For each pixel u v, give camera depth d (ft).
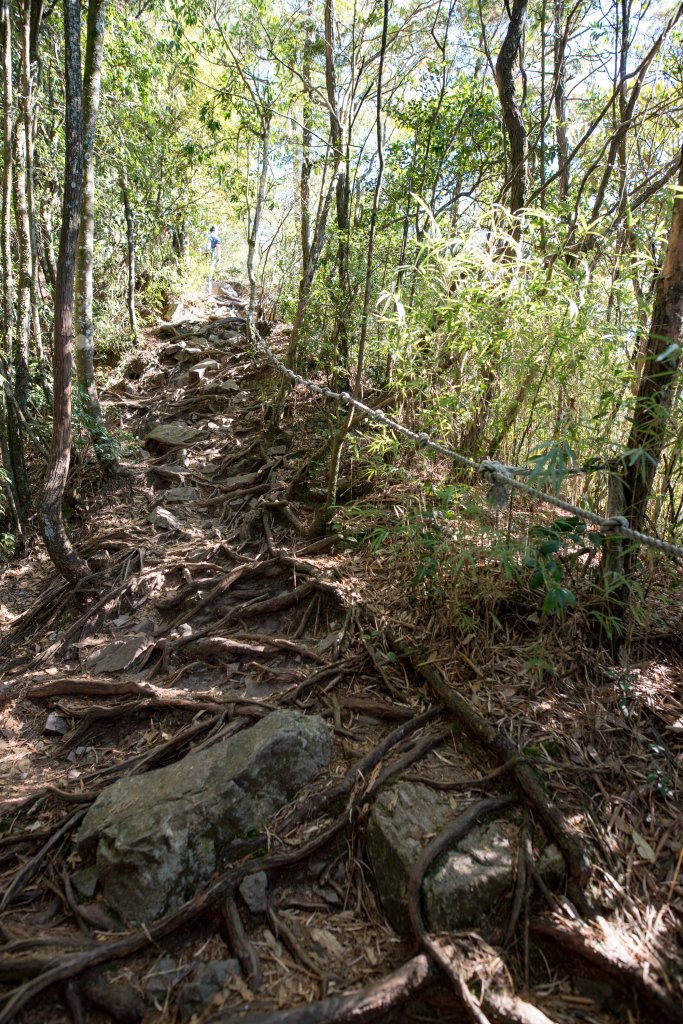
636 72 12.64
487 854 6.97
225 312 33.01
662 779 7.67
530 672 9.00
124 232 28.07
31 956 6.77
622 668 9.00
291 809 8.07
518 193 14.24
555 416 10.90
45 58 20.15
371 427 15.71
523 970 6.34
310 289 19.88
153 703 10.37
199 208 31.86
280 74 22.09
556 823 7.04
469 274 10.71
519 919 6.61
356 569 12.34
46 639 13.20
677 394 8.63
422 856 6.86
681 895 6.64
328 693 9.80
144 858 7.28
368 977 6.43
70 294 12.30
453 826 7.17
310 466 16.75
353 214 19.92
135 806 8.05
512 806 7.51
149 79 23.84
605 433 9.21
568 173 17.01
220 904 7.19
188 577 13.93
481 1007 5.97
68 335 12.53
